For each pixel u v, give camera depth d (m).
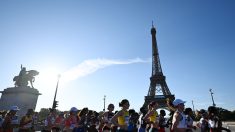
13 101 36.59
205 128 16.69
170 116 15.02
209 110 16.47
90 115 17.42
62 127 17.78
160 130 15.27
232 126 47.22
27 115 18.28
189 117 14.93
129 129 13.72
